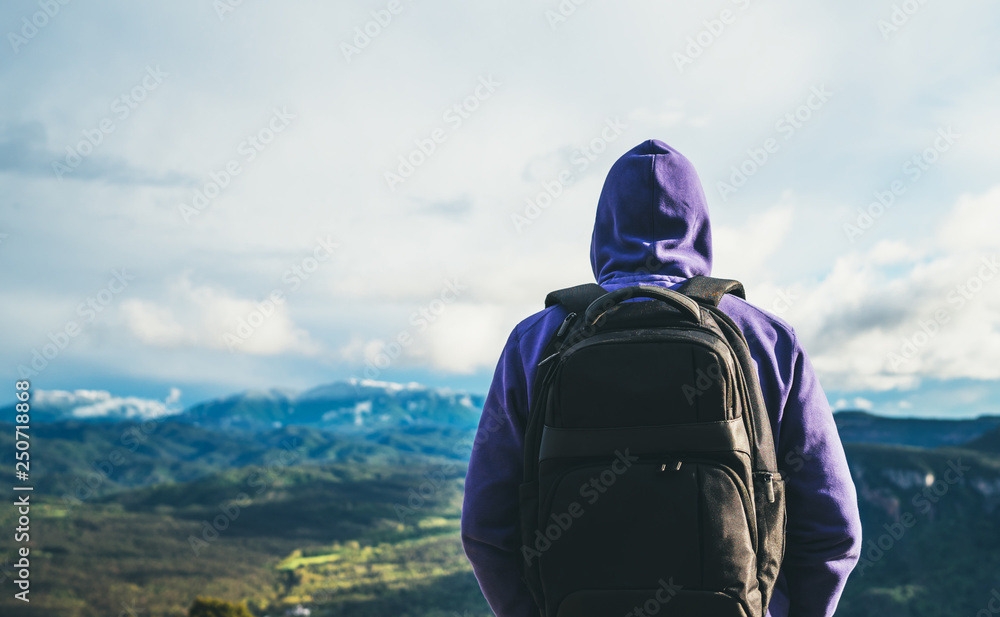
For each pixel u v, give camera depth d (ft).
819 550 4.81
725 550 4.07
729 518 4.09
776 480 4.50
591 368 4.38
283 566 554.05
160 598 460.96
